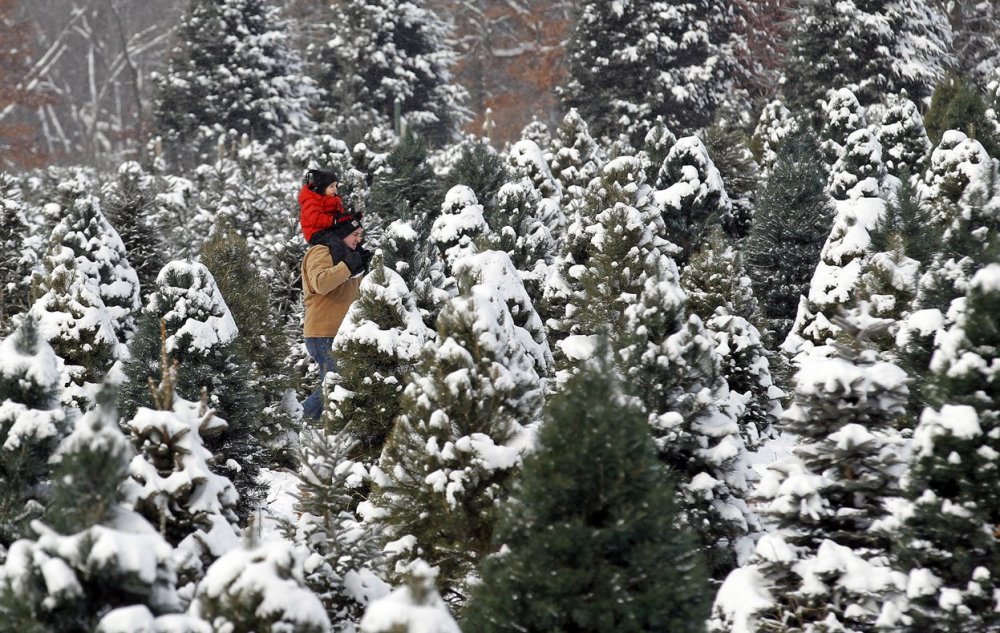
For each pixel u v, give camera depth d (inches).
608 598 529.3
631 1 5531.5
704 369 834.8
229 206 2460.6
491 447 730.2
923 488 645.3
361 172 2474.2
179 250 2433.6
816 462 711.1
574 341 1059.9
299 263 1871.3
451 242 1638.8
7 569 480.4
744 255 1843.0
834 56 4766.2
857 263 1274.6
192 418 713.0
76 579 474.0
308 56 7258.9
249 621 494.9
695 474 842.8
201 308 1058.7
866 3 4773.6
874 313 960.9
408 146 2078.0
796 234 1802.4
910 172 2351.1
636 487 546.0
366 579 730.8
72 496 501.4
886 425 717.9
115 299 1684.3
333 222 1443.2
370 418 1037.2
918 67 4687.5
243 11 6264.8
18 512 642.8
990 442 623.8
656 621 528.4
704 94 5551.2
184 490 665.6
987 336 636.7
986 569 626.8
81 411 1089.4
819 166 2187.5
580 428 551.8
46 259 1211.2
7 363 677.3
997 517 625.9
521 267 1587.1
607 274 1152.8
